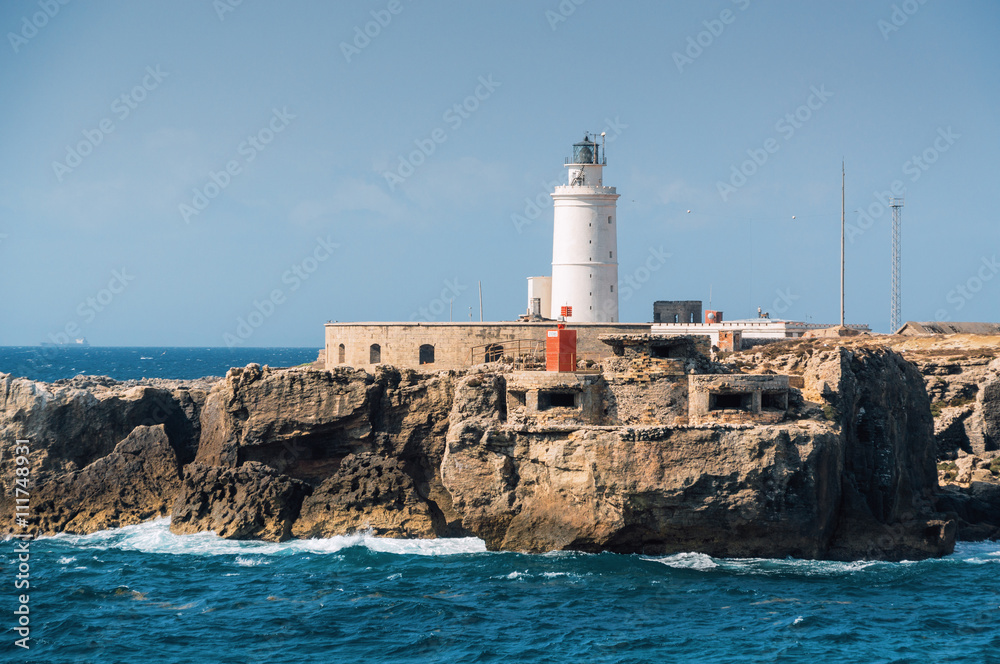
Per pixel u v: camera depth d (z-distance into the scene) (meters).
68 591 54.59
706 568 56.22
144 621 49.91
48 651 45.88
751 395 58.00
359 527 65.44
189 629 48.69
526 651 45.34
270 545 63.91
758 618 49.03
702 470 54.81
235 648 46.22
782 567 56.66
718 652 44.97
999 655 44.59
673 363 59.31
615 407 59.69
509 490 59.06
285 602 52.56
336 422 68.62
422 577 56.19
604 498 56.47
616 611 50.06
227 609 51.56
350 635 47.66
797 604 50.88
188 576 57.41
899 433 67.25
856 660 44.12
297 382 69.12
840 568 57.09
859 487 61.94
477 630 47.91
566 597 52.06
